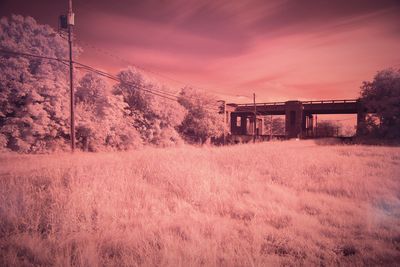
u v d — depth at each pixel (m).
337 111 56.38
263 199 6.07
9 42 23.20
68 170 7.95
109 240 3.74
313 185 7.56
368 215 4.94
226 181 7.63
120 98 30.94
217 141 50.50
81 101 28.14
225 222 4.54
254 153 14.26
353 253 3.57
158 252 3.30
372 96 40.81
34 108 22.20
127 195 5.93
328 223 4.60
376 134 38.94
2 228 4.08
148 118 36.06
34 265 3.07
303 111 58.97
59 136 25.31
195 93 46.06
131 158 11.85
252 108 59.31
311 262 3.23
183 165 9.05
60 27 16.98
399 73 38.78
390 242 3.78
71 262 3.10
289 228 4.30
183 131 46.16
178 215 4.89
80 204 4.86
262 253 3.46
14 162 11.96
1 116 23.64
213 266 2.96
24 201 4.94
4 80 23.00
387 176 8.79
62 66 26.61
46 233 4.00
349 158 13.51
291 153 14.72
